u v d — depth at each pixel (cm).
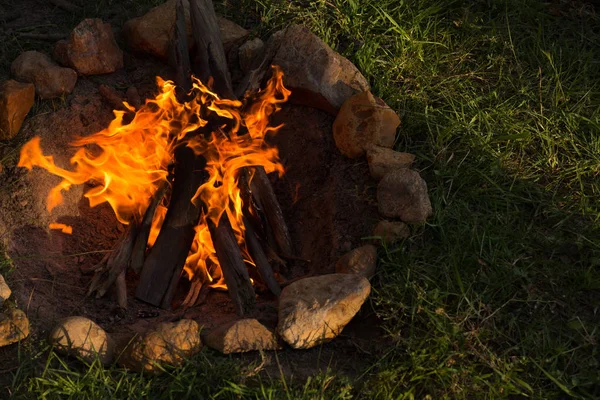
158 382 294
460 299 307
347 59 358
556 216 329
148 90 362
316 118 357
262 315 318
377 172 336
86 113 353
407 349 299
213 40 355
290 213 354
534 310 307
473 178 338
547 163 342
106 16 379
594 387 292
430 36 372
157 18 368
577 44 372
